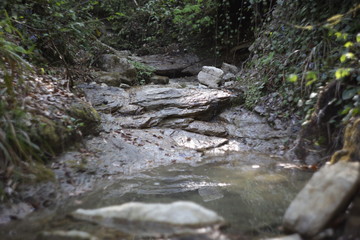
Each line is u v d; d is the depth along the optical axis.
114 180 3.09
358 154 2.81
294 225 2.03
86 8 5.80
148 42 9.10
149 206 2.22
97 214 2.24
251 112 4.97
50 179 2.80
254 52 6.06
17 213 2.41
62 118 3.46
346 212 2.11
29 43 4.90
